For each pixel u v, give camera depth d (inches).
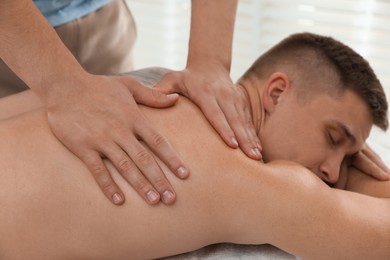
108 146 42.1
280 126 49.1
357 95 48.5
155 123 44.8
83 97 42.9
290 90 49.3
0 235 42.6
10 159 42.9
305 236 43.8
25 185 42.4
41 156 42.9
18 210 42.3
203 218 43.9
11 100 55.0
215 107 46.4
